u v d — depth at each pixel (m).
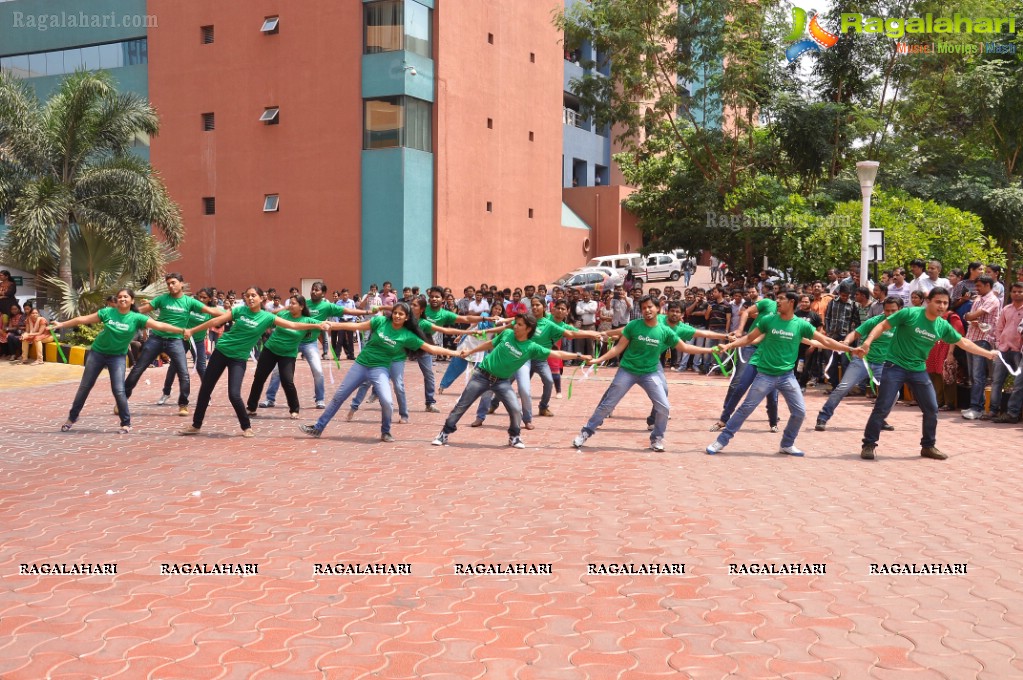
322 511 7.02
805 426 12.19
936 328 9.35
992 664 4.23
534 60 33.66
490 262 31.06
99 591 5.12
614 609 4.93
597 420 10.13
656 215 28.34
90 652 4.27
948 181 24.11
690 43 25.62
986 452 10.01
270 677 4.03
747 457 9.65
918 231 20.58
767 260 25.50
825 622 4.75
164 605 4.91
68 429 11.09
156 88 30.66
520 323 9.70
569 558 5.84
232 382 10.58
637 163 28.50
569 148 42.38
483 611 4.88
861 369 11.50
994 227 23.69
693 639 4.52
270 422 12.03
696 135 26.41
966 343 9.38
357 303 23.81
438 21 27.97
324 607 4.92
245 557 5.79
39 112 21.78
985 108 24.44
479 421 11.88
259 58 28.89
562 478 8.39
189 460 9.12
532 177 33.69
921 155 25.77
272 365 12.59
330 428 11.54
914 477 8.55
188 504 7.20
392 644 4.42
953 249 20.78
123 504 7.18
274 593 5.13
